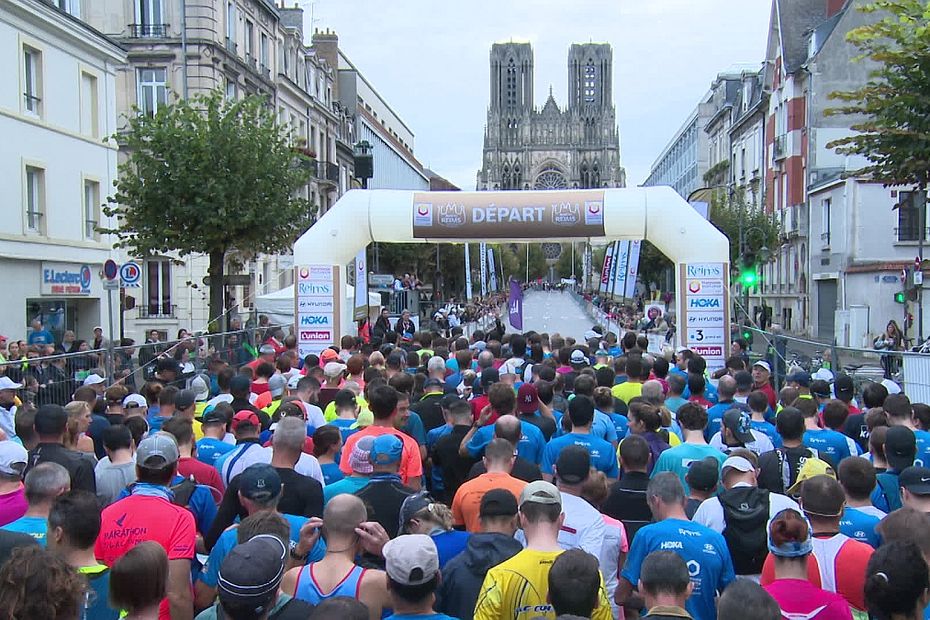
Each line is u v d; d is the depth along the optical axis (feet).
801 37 147.74
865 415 28.25
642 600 16.11
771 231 141.08
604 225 57.72
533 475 21.21
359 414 25.77
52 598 9.99
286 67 144.25
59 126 81.10
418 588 12.37
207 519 19.33
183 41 103.55
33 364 38.70
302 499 18.47
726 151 207.21
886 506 20.79
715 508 17.58
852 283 115.75
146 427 24.36
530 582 13.80
